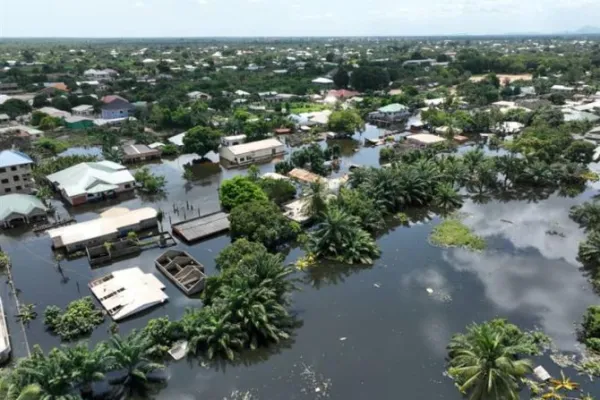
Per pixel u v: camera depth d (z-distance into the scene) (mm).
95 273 55156
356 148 110250
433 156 90688
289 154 106438
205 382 38500
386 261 58188
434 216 71250
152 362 38250
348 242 58312
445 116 124750
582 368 38938
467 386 35250
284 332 43844
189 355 41250
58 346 42344
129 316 46281
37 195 76812
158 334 41594
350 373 39312
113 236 62031
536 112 121188
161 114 126062
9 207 68000
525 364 35062
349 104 156250
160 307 48062
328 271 56438
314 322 46406
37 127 125812
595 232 58219
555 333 43625
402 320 46406
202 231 64000
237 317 42594
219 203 76625
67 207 75500
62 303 48906
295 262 57688
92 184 77812
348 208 64688
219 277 47062
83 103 150625
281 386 38031
